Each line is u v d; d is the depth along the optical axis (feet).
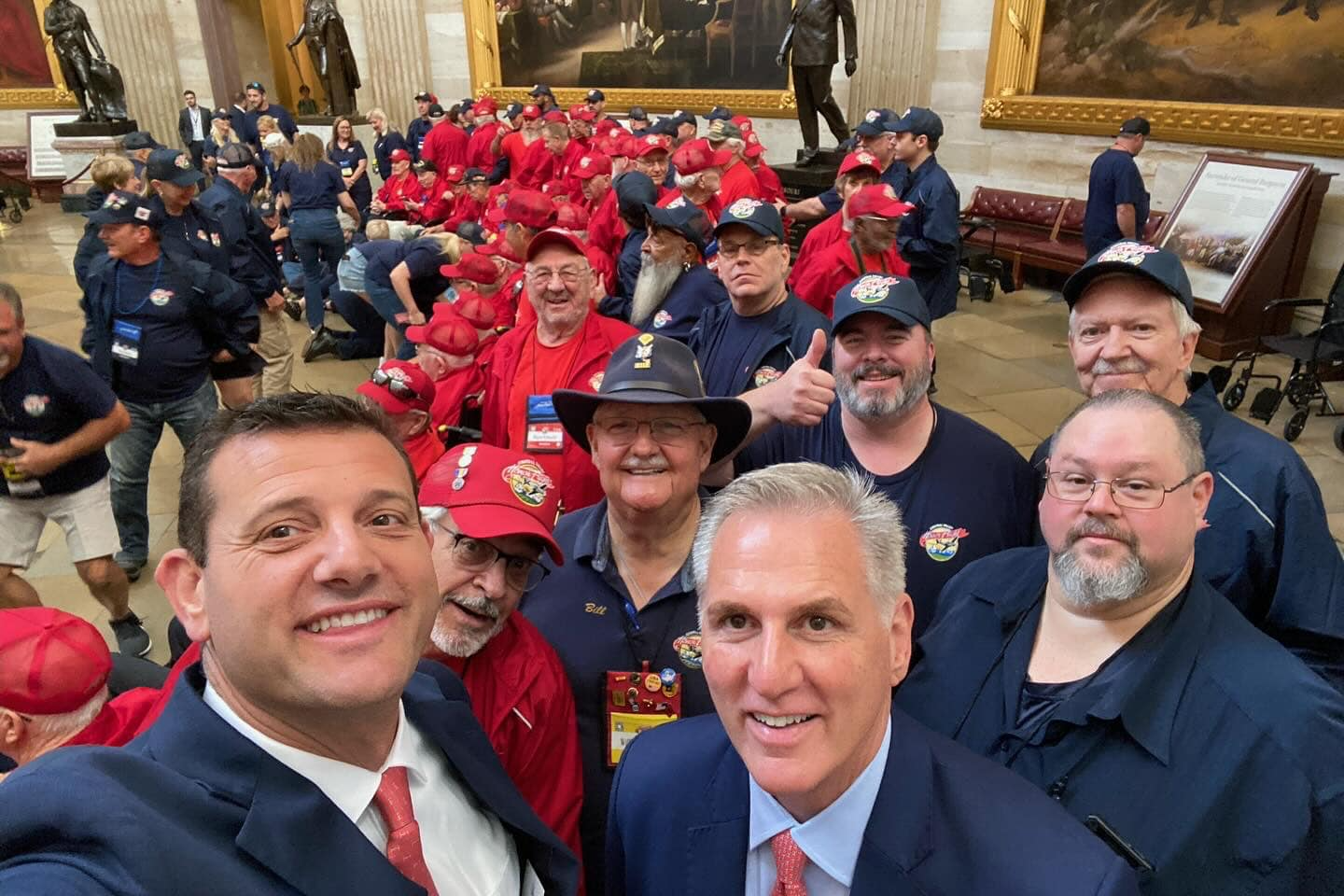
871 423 7.63
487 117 39.17
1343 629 5.69
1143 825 4.39
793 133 42.04
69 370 10.41
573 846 5.57
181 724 3.08
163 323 13.38
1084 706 4.65
